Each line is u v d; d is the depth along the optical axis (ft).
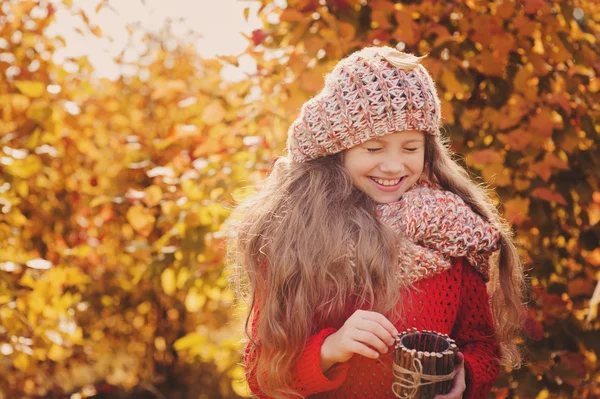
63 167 13.16
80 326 13.34
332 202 5.68
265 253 5.82
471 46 9.07
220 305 14.49
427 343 5.06
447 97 9.04
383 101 5.47
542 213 8.93
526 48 8.93
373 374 5.63
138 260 13.41
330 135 5.63
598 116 9.05
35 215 12.96
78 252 12.54
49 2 12.97
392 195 5.80
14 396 13.39
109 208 12.88
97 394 14.03
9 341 11.73
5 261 11.78
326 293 5.64
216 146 10.10
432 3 8.92
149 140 12.83
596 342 8.74
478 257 6.02
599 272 9.36
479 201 6.31
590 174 8.91
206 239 9.57
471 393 5.82
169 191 11.00
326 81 5.85
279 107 9.53
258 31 9.10
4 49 13.10
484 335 6.20
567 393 8.64
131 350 14.58
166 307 14.25
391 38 9.05
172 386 14.46
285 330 5.58
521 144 8.45
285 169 6.15
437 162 6.17
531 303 8.82
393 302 5.49
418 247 5.60
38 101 12.62
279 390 5.60
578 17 9.38
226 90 11.21
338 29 9.03
